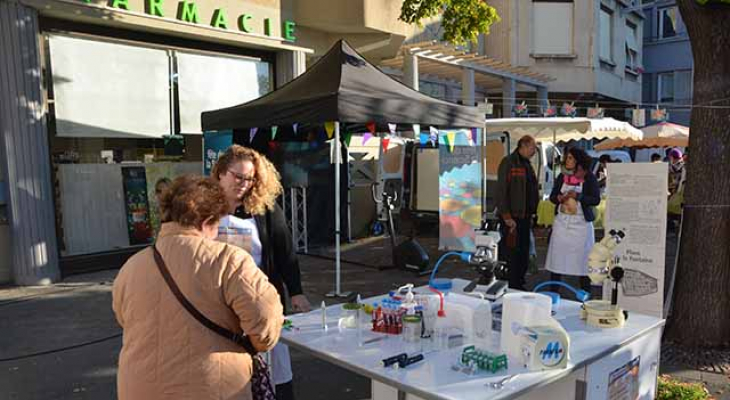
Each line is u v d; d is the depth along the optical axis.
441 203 8.54
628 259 4.32
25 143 6.70
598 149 14.91
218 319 1.89
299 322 2.87
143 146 8.29
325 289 6.64
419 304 2.68
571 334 2.67
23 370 4.19
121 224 7.99
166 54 8.38
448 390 2.01
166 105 8.41
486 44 18.34
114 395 3.79
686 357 4.21
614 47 20.23
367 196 10.95
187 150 8.80
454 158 8.35
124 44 7.93
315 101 5.65
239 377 1.93
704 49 4.30
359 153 11.07
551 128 10.34
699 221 4.40
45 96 7.09
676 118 24.17
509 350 2.35
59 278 7.05
